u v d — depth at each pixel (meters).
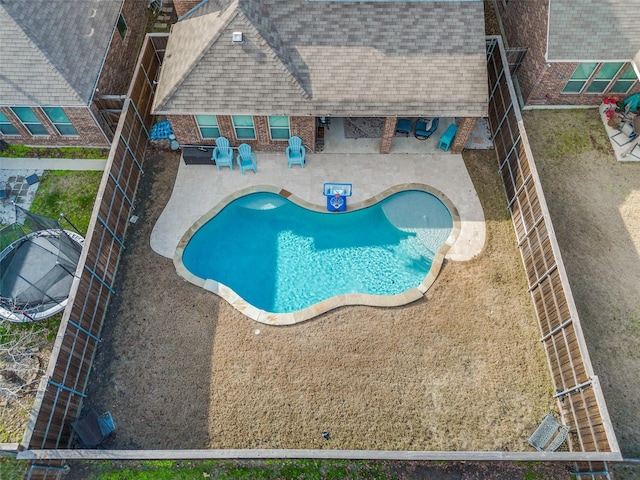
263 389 16.81
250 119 20.28
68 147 22.86
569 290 16.03
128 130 20.19
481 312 18.25
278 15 19.42
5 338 17.75
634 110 22.52
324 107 19.20
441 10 19.45
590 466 14.34
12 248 19.06
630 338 17.69
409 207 20.94
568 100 23.09
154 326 18.02
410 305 18.44
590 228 19.97
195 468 14.94
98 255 17.64
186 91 19.09
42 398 14.31
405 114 19.36
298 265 19.70
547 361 17.27
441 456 13.86
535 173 18.31
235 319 18.14
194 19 20.78
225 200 20.95
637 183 21.16
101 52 21.14
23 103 19.42
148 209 20.78
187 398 16.67
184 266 19.34
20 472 14.95
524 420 16.30
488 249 19.66
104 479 14.81
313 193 21.19
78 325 16.20
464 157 22.11
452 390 16.80
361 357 17.38
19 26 19.27
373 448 15.82
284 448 15.86
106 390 16.83
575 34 20.16
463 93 19.33
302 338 17.73
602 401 14.06
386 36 19.41
